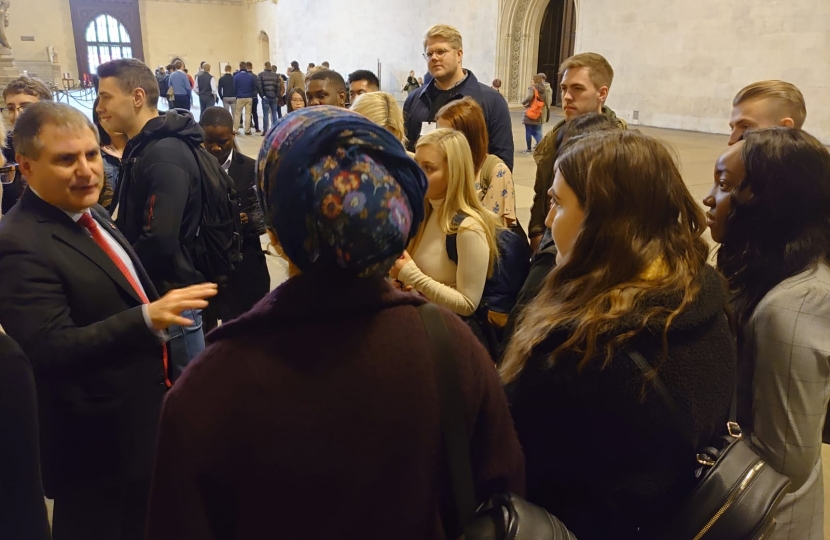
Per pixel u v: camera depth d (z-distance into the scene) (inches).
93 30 1049.5
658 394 33.6
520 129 528.7
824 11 416.2
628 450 34.8
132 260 73.9
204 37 1151.6
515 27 682.8
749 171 49.2
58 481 63.7
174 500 26.5
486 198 106.5
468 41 726.5
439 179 78.6
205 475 26.5
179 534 26.5
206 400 26.3
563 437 35.9
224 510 27.8
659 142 39.3
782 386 45.1
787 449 45.2
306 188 25.6
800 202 47.1
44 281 59.2
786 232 47.9
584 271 38.1
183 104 525.0
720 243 56.0
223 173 97.1
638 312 34.2
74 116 61.2
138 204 86.0
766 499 34.8
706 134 489.4
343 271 27.7
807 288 45.4
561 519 38.4
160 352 67.7
